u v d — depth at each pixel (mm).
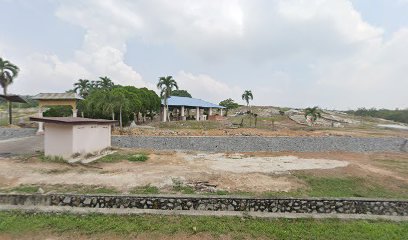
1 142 19016
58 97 24422
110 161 13938
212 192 9094
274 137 23703
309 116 47344
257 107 71438
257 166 14016
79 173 10953
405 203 8094
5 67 27547
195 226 6777
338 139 24266
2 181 9414
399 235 6676
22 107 56375
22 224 6547
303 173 12531
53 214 7152
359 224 7184
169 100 44906
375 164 16203
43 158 13367
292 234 6539
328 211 8055
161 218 7180
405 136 27828
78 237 6105
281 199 8062
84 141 14633
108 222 6844
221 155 18250
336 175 12438
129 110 29219
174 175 11078
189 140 22531
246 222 7117
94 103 27781
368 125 44531
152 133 24875
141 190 8984
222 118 48812
